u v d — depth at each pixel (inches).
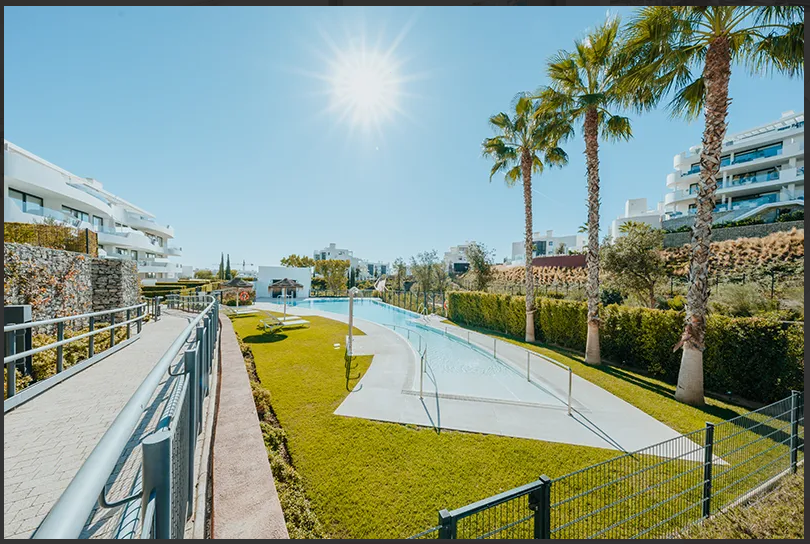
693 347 255.9
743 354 261.4
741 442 171.0
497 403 249.4
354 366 344.2
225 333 413.7
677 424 215.8
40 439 122.5
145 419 127.6
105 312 261.7
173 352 76.6
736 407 245.6
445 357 425.7
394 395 261.0
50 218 590.9
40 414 145.2
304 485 150.8
